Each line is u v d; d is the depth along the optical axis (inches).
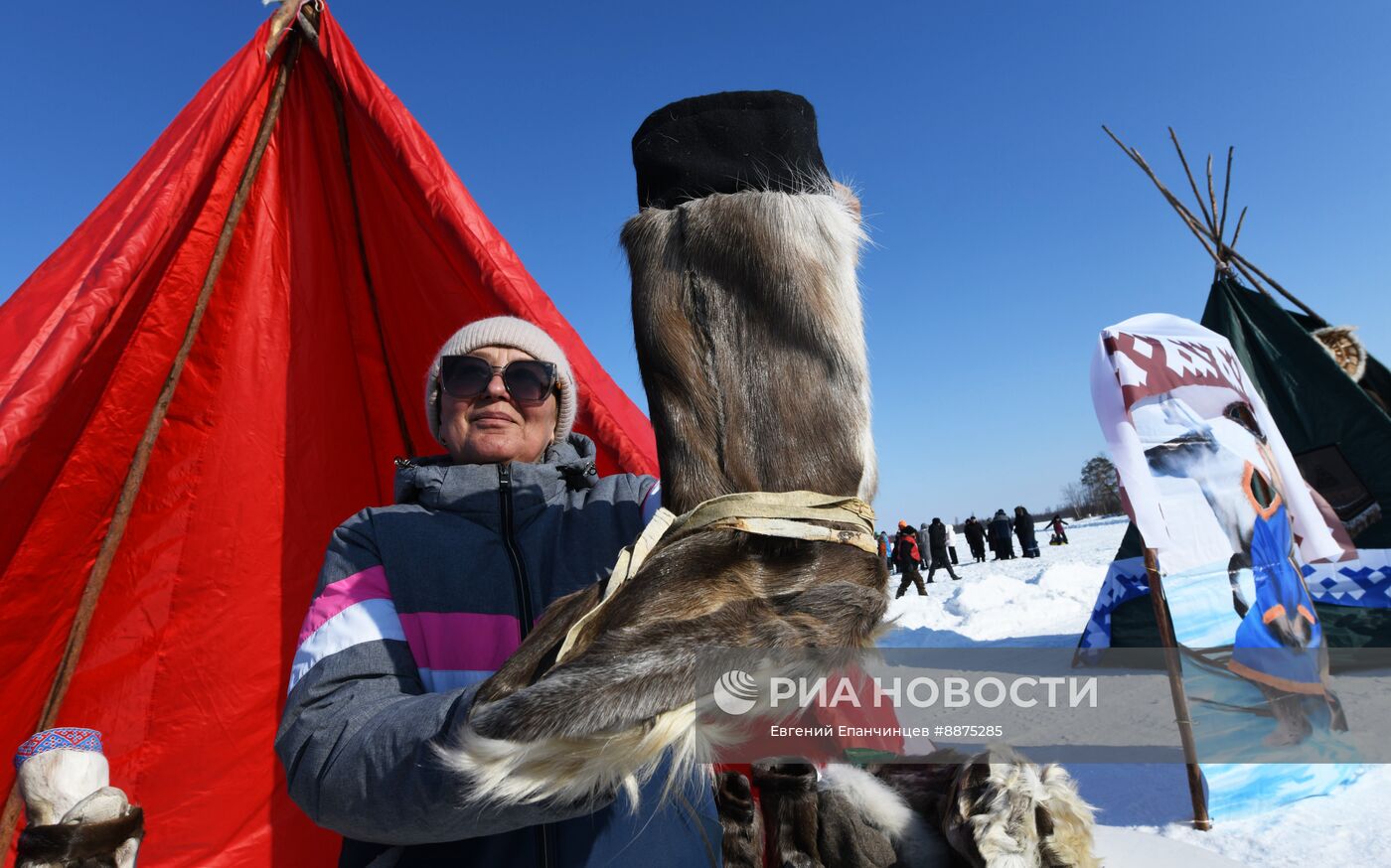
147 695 102.8
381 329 125.4
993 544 933.2
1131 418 141.3
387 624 45.8
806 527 31.4
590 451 70.5
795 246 35.9
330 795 33.6
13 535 85.7
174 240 93.0
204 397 106.8
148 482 102.7
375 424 124.7
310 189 118.3
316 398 117.5
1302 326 263.3
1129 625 245.8
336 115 118.5
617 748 28.0
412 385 125.1
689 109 40.6
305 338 117.0
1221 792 137.5
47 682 95.5
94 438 92.2
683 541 31.1
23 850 48.1
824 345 34.7
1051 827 49.9
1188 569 147.4
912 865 50.4
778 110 40.5
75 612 95.3
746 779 51.6
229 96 95.3
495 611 50.2
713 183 38.9
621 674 27.7
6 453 64.2
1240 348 265.7
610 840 45.3
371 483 123.4
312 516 115.2
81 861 48.2
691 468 33.6
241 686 107.4
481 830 31.6
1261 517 156.4
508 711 28.0
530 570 52.6
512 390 63.3
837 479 33.3
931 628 386.9
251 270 110.9
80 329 71.3
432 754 30.3
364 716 36.0
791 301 34.9
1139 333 152.3
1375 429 246.1
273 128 112.1
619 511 57.2
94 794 50.5
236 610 107.7
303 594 112.6
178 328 99.5
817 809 49.7
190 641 104.9
